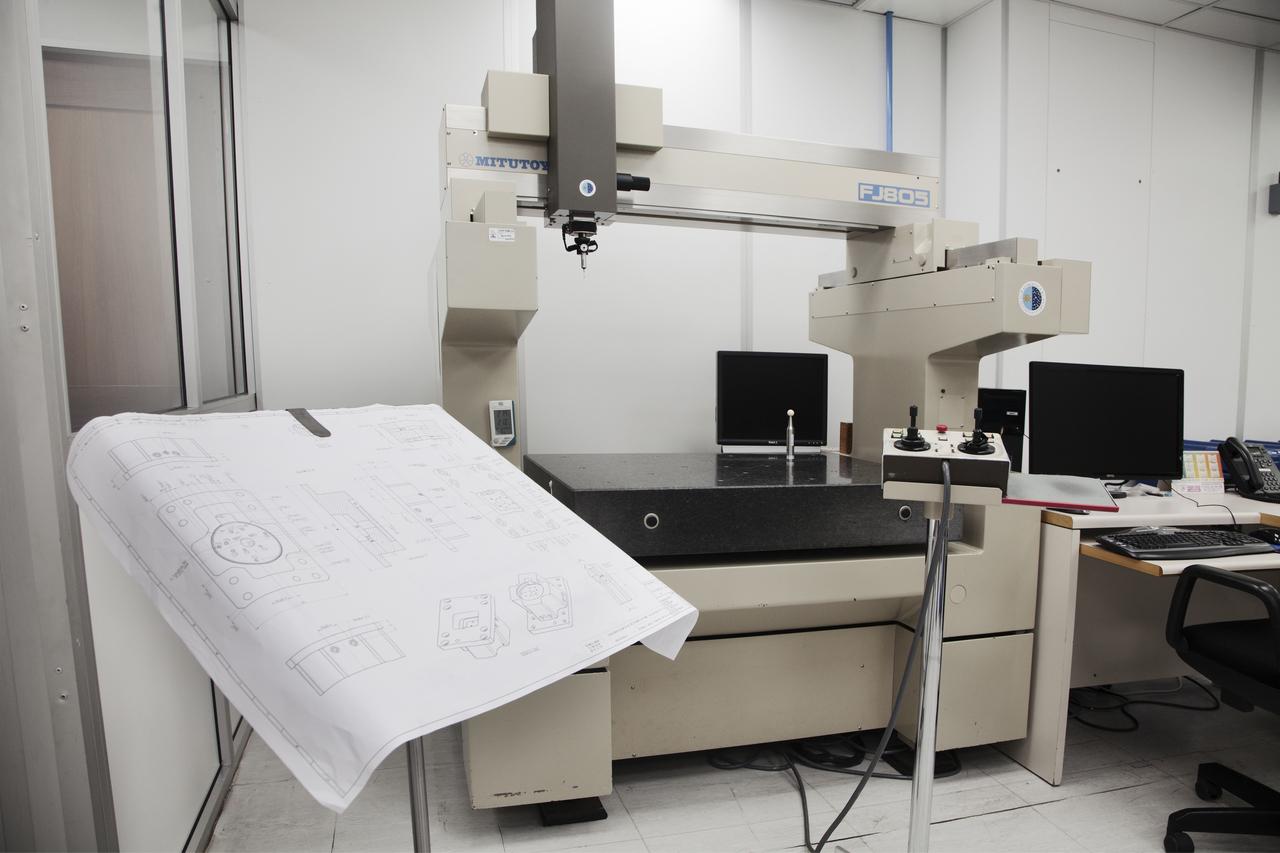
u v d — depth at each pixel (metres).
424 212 2.61
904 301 2.03
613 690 1.81
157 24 1.70
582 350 2.80
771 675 1.91
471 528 1.04
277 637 0.79
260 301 2.47
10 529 1.08
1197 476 2.39
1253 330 3.73
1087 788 1.90
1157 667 2.36
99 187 1.37
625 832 1.69
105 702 1.20
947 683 1.89
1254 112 3.64
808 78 3.02
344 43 2.51
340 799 0.72
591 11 1.57
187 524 0.85
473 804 1.60
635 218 1.96
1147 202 3.40
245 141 2.43
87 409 1.30
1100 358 3.38
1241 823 1.60
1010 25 2.99
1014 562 1.92
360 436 1.15
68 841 1.13
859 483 1.77
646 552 1.63
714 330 2.96
